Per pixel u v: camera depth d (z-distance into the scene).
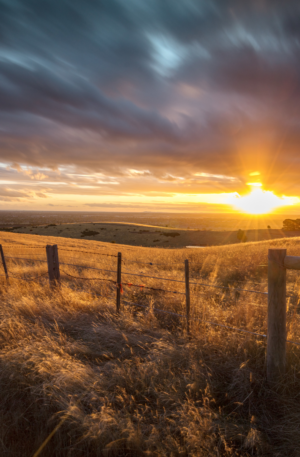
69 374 3.04
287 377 3.01
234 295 6.36
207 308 5.05
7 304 5.80
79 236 88.44
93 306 5.46
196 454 2.18
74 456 2.24
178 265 11.09
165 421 2.54
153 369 3.14
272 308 3.02
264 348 3.58
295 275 8.38
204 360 3.42
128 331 4.43
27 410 2.72
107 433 2.33
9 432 2.47
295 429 2.44
